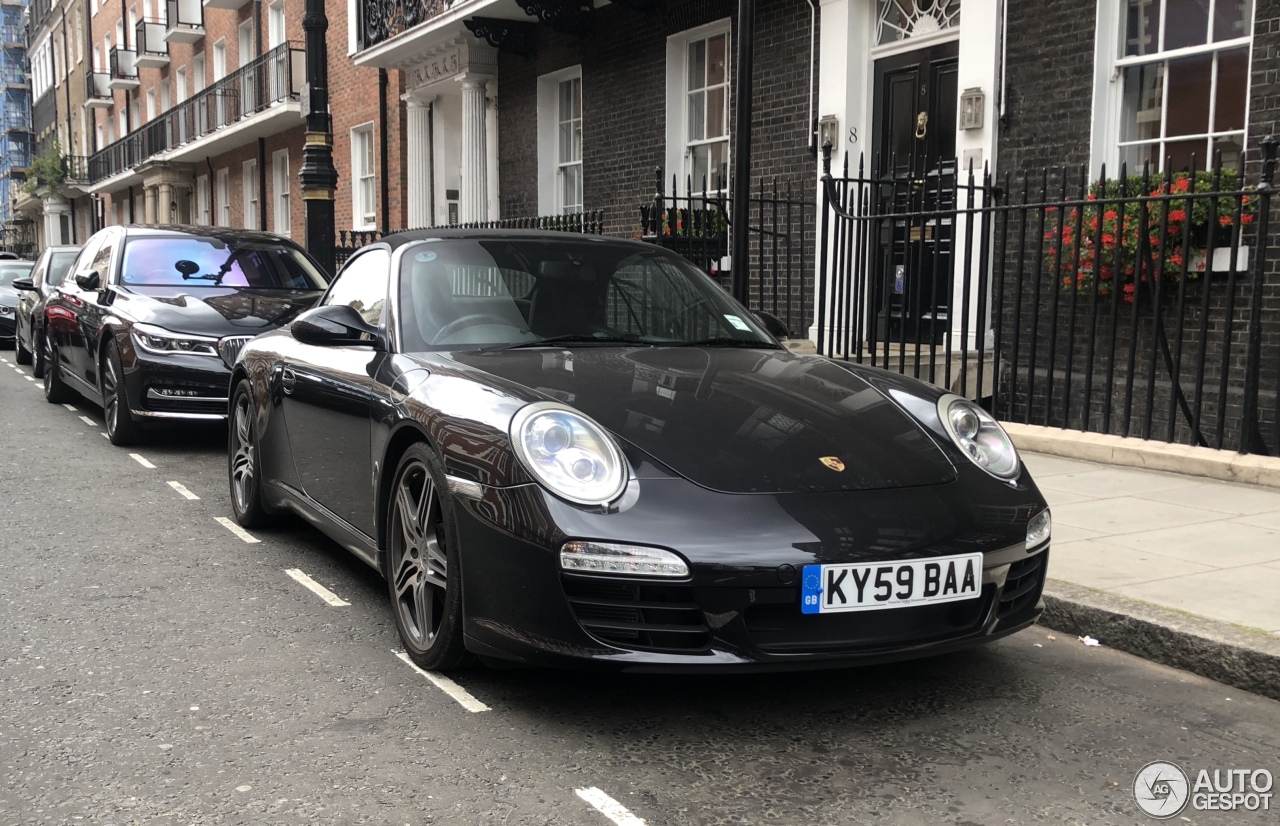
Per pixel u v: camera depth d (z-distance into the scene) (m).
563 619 2.85
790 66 9.95
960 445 3.34
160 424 7.72
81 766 2.78
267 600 4.26
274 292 8.38
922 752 2.88
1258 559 4.36
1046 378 7.39
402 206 17.48
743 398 3.40
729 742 2.93
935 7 8.77
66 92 47.06
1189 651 3.50
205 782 2.69
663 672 2.80
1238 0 6.67
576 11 12.48
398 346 3.89
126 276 8.37
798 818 2.52
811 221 9.77
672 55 11.48
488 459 3.04
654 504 2.85
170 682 3.37
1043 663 3.58
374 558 3.78
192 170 31.00
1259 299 5.70
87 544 5.12
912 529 2.93
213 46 27.31
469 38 14.30
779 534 2.82
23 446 7.84
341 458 4.11
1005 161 7.97
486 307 4.04
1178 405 6.83
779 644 2.85
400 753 2.86
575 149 13.56
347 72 19.03
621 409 3.20
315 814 2.52
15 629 3.88
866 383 3.74
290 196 23.20
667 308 4.32
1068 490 5.68
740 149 6.20
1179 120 7.00
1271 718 3.14
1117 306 6.44
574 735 2.97
